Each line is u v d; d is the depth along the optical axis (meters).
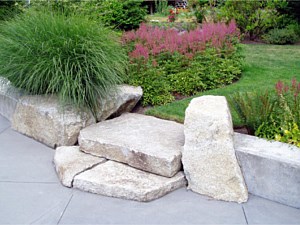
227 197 2.78
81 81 3.80
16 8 6.71
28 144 3.93
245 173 2.82
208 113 2.81
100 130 3.66
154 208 2.69
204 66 4.95
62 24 4.16
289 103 3.24
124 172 3.06
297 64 5.98
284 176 2.63
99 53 3.91
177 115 4.04
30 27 4.25
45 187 3.00
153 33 5.78
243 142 2.95
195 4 9.27
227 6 8.59
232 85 4.87
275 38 8.15
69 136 3.71
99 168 3.14
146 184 2.86
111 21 8.05
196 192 2.92
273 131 3.08
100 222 2.52
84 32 4.12
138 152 3.08
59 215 2.60
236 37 5.79
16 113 4.29
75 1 5.96
